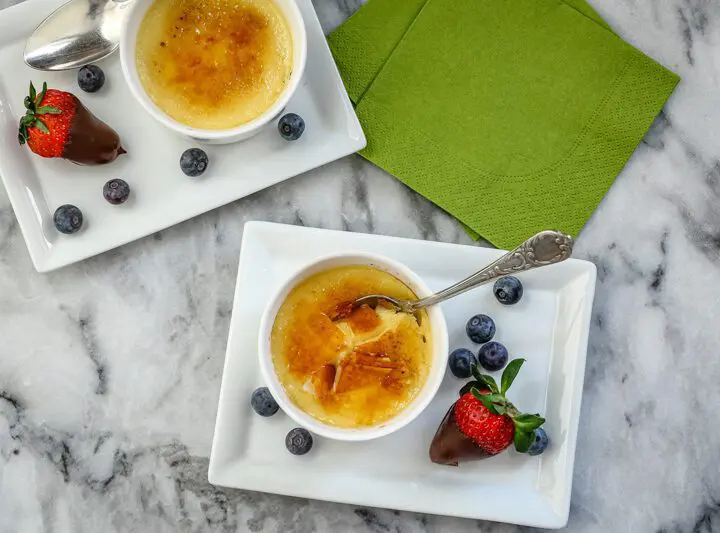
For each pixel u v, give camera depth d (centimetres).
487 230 48
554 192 48
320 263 42
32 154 46
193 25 46
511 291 44
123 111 47
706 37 49
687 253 49
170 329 48
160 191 46
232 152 46
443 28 49
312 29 46
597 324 48
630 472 47
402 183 49
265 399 43
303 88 47
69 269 48
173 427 47
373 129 48
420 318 43
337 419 42
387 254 44
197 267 48
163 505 47
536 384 45
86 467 47
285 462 44
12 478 47
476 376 41
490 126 48
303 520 47
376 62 49
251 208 48
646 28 49
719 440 48
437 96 48
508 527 47
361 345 43
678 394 48
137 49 45
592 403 48
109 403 47
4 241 48
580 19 49
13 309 47
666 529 47
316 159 46
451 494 44
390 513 47
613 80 49
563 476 44
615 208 49
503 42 49
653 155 49
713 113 49
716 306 48
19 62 47
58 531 47
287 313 42
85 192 46
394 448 44
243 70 46
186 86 45
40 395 47
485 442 41
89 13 47
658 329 48
